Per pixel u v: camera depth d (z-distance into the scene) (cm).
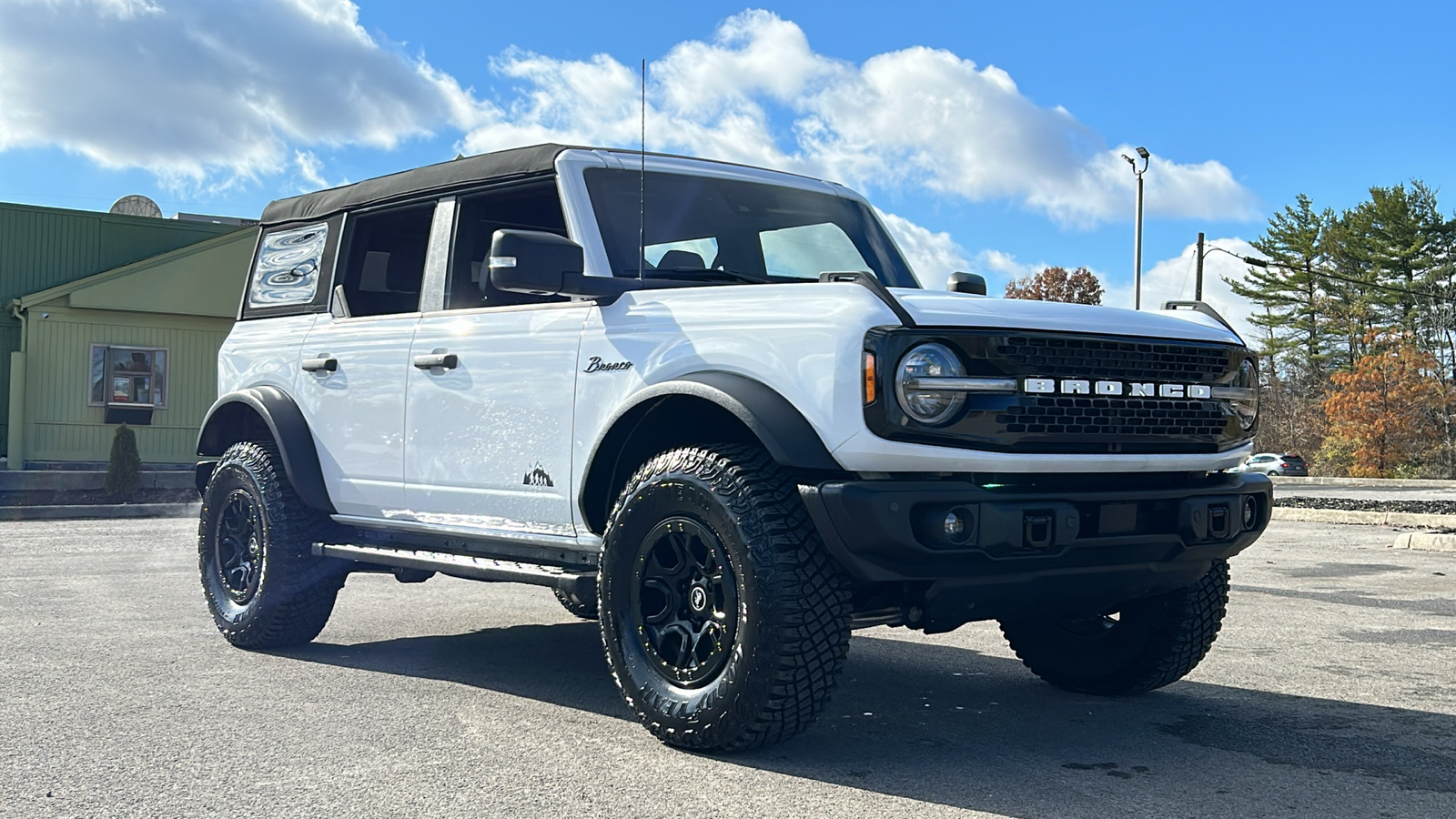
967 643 650
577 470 447
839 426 370
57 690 494
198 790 353
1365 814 340
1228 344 432
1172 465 412
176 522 1599
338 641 632
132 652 586
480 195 525
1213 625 477
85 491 2022
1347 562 1173
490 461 486
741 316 406
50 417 2614
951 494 364
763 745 385
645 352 429
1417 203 6775
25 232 2745
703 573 396
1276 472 4959
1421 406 5025
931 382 369
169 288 2684
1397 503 2311
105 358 2664
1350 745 420
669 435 441
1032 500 375
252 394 603
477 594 831
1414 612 797
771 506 379
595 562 459
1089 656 499
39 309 2597
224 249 2744
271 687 504
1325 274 7056
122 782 361
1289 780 375
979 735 431
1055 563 383
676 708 396
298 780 363
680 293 431
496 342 487
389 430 535
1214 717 466
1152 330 413
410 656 584
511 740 415
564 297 480
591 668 554
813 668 373
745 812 335
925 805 343
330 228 608
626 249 471
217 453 652
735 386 393
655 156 511
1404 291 6656
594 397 443
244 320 656
